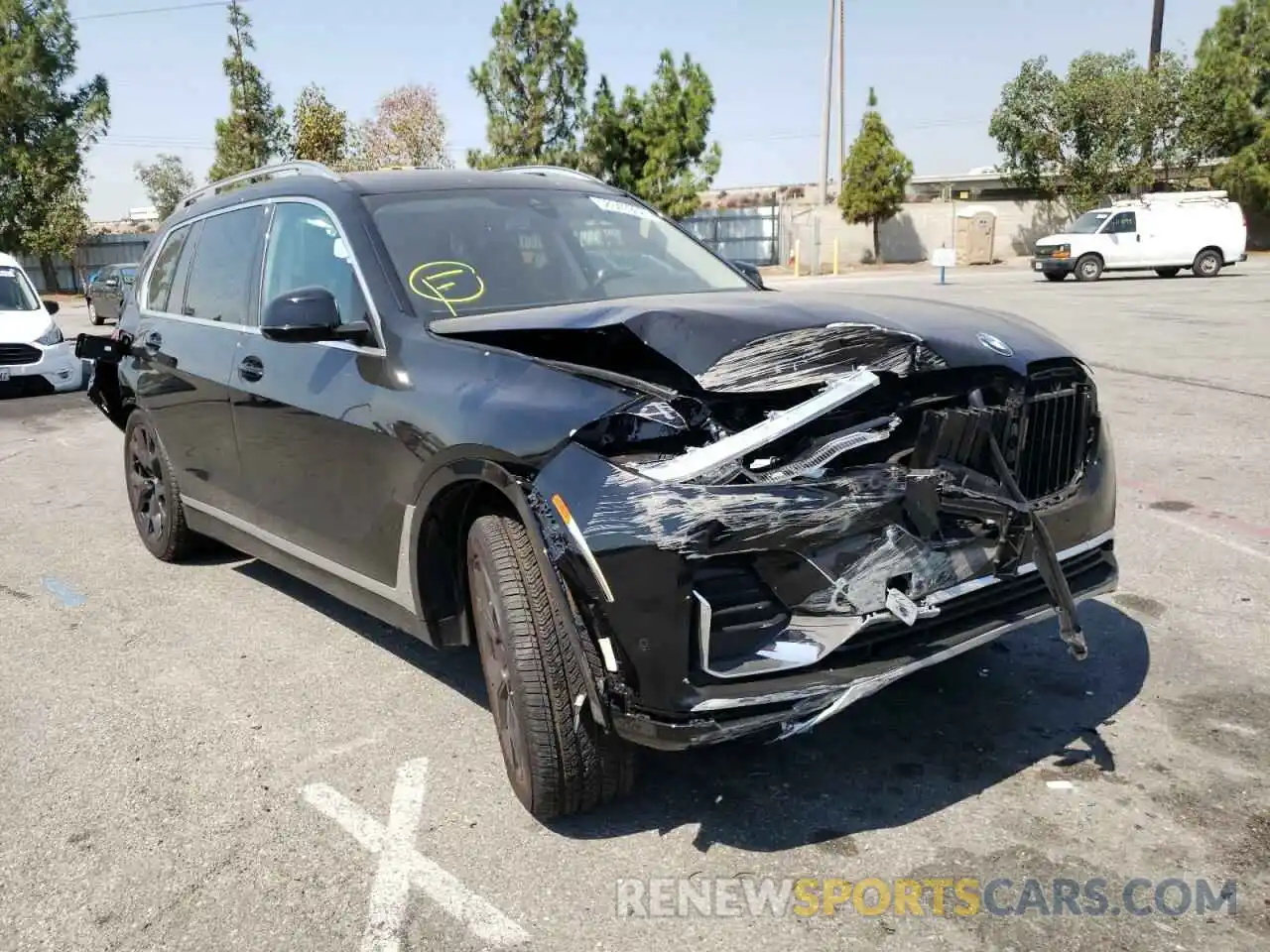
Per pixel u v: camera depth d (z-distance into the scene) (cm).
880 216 4069
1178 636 449
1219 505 642
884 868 298
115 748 388
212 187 567
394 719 404
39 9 4403
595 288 423
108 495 800
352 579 402
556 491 287
